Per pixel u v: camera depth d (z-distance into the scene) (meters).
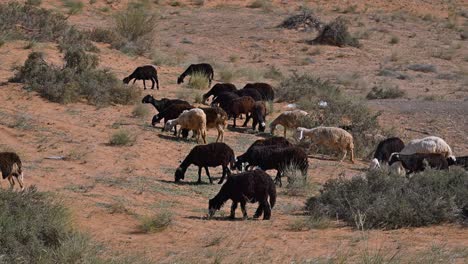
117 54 38.09
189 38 48.03
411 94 34.56
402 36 52.66
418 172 17.09
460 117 28.69
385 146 20.91
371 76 39.81
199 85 32.31
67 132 22.28
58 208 12.67
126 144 21.36
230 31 50.97
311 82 33.00
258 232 13.03
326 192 15.44
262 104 25.33
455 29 56.75
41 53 32.12
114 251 11.22
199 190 17.06
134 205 15.02
